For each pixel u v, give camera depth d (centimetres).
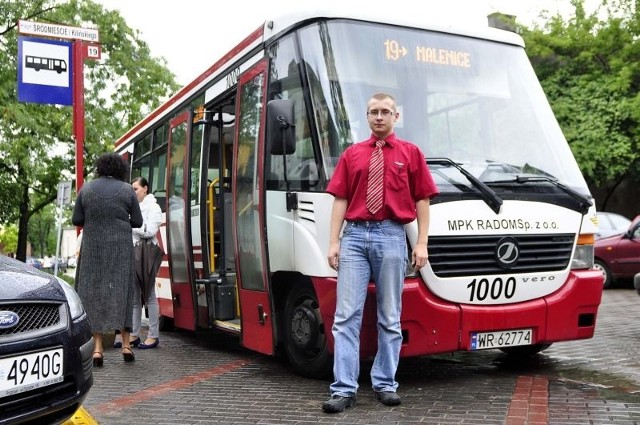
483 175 559
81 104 1133
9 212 2930
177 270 876
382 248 490
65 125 2642
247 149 660
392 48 585
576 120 2161
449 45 610
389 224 493
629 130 2123
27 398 370
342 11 583
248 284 655
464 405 491
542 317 562
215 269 801
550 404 488
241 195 669
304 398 531
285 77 603
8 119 2505
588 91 2170
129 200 691
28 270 425
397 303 499
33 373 373
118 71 2883
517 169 580
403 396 524
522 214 556
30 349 373
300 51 584
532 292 560
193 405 523
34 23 1088
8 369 362
